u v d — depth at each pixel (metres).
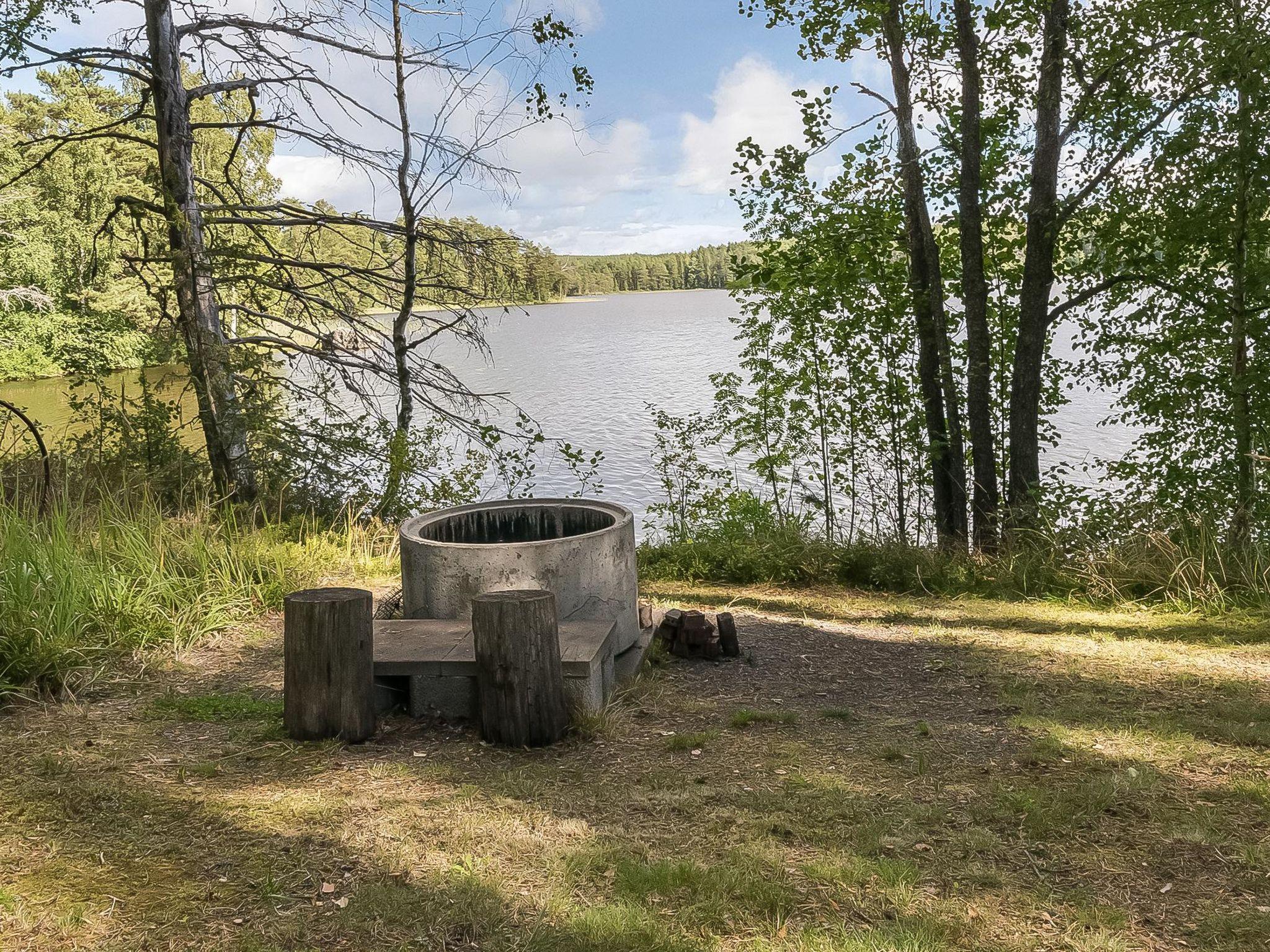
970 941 2.59
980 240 9.38
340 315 10.73
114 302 26.39
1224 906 2.77
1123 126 9.06
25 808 3.29
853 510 10.65
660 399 30.08
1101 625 6.54
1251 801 3.49
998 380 10.34
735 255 9.91
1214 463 9.13
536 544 5.09
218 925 2.60
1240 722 4.43
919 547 8.86
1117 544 8.02
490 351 11.32
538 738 4.11
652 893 2.82
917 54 9.44
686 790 3.64
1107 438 20.20
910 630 6.63
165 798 3.43
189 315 9.53
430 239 10.51
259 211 10.66
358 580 7.58
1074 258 10.01
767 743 4.25
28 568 5.36
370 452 10.38
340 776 3.70
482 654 4.12
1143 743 4.16
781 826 3.30
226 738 4.12
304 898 2.76
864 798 3.58
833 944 2.54
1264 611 6.47
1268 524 8.16
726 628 5.89
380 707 4.47
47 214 32.62
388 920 2.64
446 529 5.90
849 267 9.38
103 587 5.50
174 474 9.57
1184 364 9.38
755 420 10.73
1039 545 8.39
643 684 5.10
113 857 2.98
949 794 3.62
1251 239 8.58
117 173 34.09
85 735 4.06
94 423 10.24
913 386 10.18
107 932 2.54
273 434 9.73
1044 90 9.06
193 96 9.62
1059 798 3.51
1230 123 8.22
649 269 173.12
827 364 10.30
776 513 10.80
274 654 5.50
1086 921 2.69
